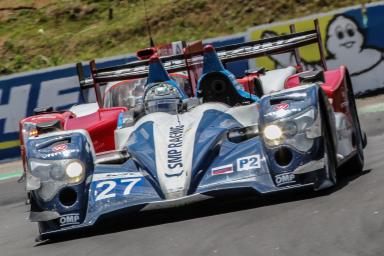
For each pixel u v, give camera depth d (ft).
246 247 55.36
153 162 72.33
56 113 106.42
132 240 64.90
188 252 56.90
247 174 69.87
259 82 102.68
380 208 60.80
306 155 69.31
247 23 219.61
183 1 231.91
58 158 72.49
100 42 226.99
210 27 221.87
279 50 104.99
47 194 71.46
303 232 57.11
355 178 80.28
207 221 67.21
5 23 245.04
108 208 69.82
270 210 67.05
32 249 69.67
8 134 165.99
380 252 48.85
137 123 80.33
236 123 77.92
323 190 72.49
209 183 69.72
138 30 227.40
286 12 219.61
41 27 240.12
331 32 165.78
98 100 102.22
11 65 225.56
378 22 164.86
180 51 117.08
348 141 82.89
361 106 154.10
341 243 52.42
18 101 166.50
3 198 118.42
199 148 72.43
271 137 70.18
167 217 72.90
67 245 68.18
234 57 105.19
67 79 167.32
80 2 248.32
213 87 86.74
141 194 70.08
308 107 70.59
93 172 73.56
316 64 166.50
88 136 76.18
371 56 165.07
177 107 81.76
